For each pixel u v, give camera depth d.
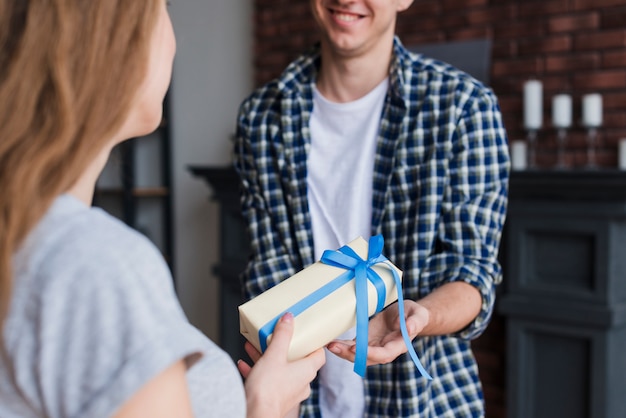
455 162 1.34
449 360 1.37
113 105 0.64
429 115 1.35
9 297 0.59
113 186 3.95
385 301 1.02
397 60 1.37
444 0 3.18
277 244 1.47
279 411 0.79
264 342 0.89
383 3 1.32
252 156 1.49
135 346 0.58
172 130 4.03
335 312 0.94
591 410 2.49
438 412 1.36
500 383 2.94
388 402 1.34
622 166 2.73
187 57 3.99
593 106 2.76
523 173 2.56
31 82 0.61
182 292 4.06
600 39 2.82
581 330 2.51
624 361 2.57
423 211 1.33
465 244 1.32
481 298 1.26
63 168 0.62
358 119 1.41
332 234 1.41
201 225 3.97
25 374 0.59
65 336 0.58
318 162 1.44
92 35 0.63
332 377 1.37
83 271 0.59
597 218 2.46
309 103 1.46
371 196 1.39
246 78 3.82
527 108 2.89
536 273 2.62
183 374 0.61
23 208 0.60
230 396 0.71
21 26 0.62
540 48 2.96
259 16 3.75
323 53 1.43
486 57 3.02
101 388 0.57
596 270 2.47
